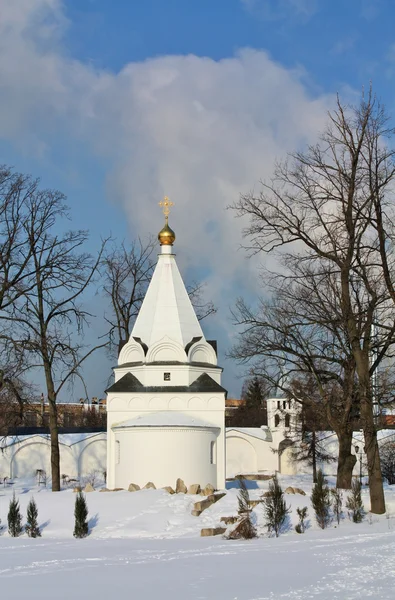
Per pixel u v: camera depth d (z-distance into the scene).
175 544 26.59
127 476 44.25
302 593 15.98
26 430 75.75
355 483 32.78
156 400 46.53
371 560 20.38
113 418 46.53
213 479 45.06
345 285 34.78
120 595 16.27
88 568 20.61
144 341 48.50
